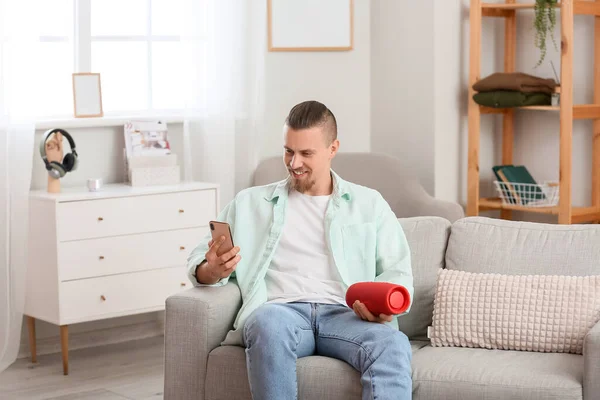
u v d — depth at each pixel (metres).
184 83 4.87
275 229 3.13
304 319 2.93
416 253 3.27
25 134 4.30
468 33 5.37
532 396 2.62
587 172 5.16
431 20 5.21
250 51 5.02
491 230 3.26
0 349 4.32
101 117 4.70
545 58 5.33
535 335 2.93
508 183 5.18
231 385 2.84
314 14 5.36
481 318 3.00
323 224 3.12
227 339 2.93
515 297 2.99
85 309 4.28
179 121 4.95
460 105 5.36
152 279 4.46
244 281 3.09
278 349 2.71
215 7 4.89
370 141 5.61
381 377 2.64
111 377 4.27
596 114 4.98
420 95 5.31
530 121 5.44
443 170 5.32
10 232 4.29
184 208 4.54
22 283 4.32
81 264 4.25
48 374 4.32
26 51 4.29
